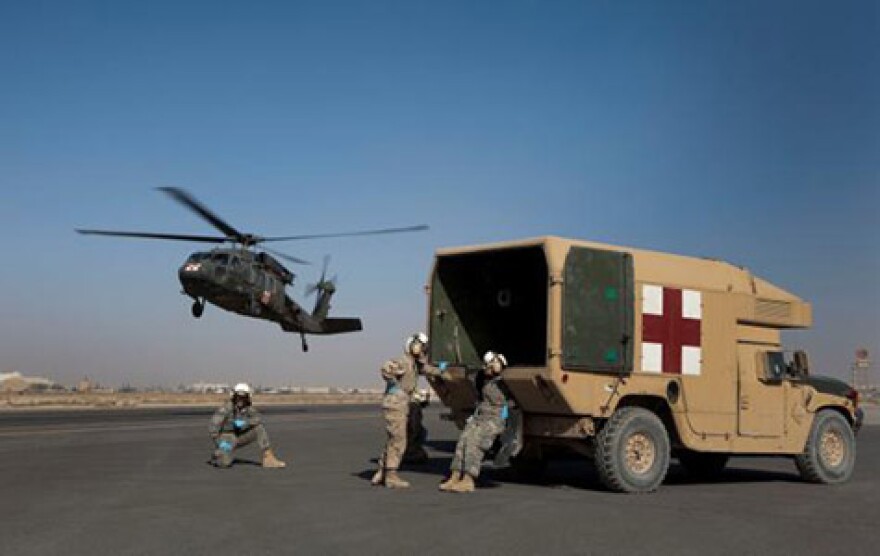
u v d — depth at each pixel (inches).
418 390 564.1
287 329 1424.7
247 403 520.4
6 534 288.5
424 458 565.3
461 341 490.6
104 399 2817.4
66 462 543.5
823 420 509.0
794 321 507.2
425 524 313.9
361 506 356.2
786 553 275.0
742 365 480.7
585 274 420.5
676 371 450.9
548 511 350.6
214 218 1171.3
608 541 287.9
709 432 463.8
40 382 4938.5
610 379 426.3
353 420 1219.2
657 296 448.1
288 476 474.0
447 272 488.1
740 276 489.1
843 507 390.0
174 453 616.7
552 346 406.0
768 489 467.8
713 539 296.0
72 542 275.3
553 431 436.1
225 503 362.3
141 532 293.0
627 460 422.6
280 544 274.5
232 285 1170.0
